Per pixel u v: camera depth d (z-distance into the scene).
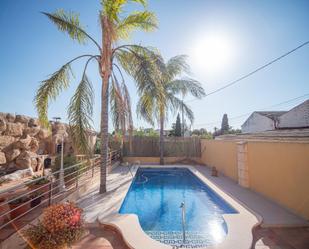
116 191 7.36
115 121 7.84
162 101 6.57
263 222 4.78
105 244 3.87
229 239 3.99
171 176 12.39
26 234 3.25
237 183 9.00
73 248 3.71
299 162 5.29
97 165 10.84
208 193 8.56
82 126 6.25
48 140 10.49
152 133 18.53
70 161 7.45
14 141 8.48
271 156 6.57
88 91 6.58
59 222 3.13
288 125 13.63
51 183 5.14
